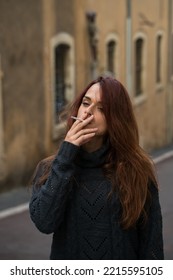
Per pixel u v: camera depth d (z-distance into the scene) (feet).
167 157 60.34
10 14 34.12
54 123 40.37
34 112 37.76
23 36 35.70
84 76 45.24
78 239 7.97
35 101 37.76
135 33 57.98
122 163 7.97
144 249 8.17
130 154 8.01
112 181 7.89
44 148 39.37
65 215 8.02
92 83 8.14
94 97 7.95
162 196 36.04
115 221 7.86
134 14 57.36
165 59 69.62
